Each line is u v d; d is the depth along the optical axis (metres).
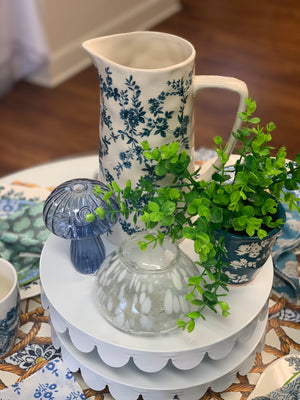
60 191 0.66
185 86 0.62
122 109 0.62
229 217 0.59
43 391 0.66
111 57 0.68
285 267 0.81
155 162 0.64
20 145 2.05
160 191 0.58
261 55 2.62
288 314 0.79
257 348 0.71
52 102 2.29
